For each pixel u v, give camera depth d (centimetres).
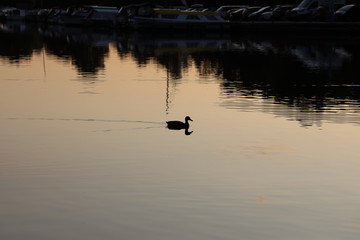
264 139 2075
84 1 14262
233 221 1305
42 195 1457
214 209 1371
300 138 2097
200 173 1652
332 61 5078
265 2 11362
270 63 4909
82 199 1430
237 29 8550
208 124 2328
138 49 6300
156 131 2191
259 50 6194
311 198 1456
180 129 2228
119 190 1493
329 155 1866
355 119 2444
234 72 4247
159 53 5806
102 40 7625
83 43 7106
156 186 1528
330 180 1602
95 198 1437
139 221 1302
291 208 1387
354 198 1457
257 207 1385
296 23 8206
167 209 1368
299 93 3206
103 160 1775
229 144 1997
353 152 1905
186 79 3809
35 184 1540
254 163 1766
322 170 1698
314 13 8519
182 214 1338
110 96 3022
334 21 8406
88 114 2517
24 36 8350
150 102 2845
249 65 4750
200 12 8700
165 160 1786
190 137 2092
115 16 9944
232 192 1490
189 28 8700
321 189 1525
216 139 2067
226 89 3344
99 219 1311
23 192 1480
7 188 1508
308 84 3616
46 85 3434
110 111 2594
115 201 1416
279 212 1359
